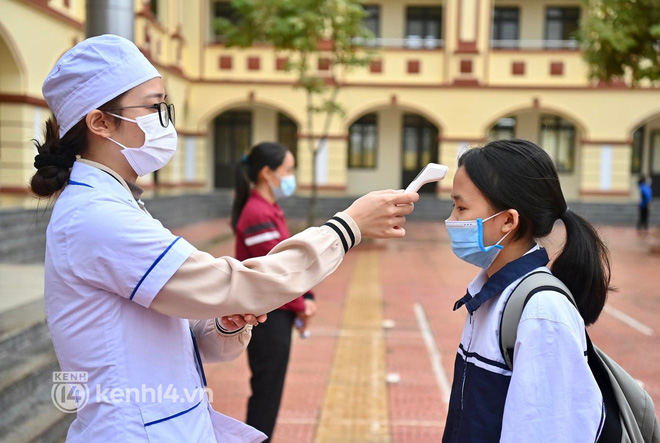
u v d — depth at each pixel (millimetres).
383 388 4551
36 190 1492
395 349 5586
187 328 1552
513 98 19156
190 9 19219
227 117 21906
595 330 6305
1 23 8914
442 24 20797
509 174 1476
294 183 3223
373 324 6520
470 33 18969
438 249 13180
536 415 1306
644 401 1510
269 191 3174
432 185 21562
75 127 1469
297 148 21891
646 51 10773
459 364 1566
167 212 15906
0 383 3352
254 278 1372
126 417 1354
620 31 10578
